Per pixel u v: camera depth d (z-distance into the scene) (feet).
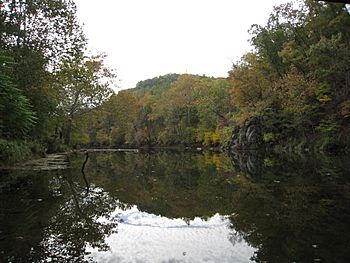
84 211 28.78
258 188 39.75
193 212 29.12
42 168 61.52
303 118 115.24
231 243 20.13
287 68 138.21
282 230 21.86
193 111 233.55
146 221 26.04
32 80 75.92
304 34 129.18
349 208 27.02
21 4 73.72
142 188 43.19
